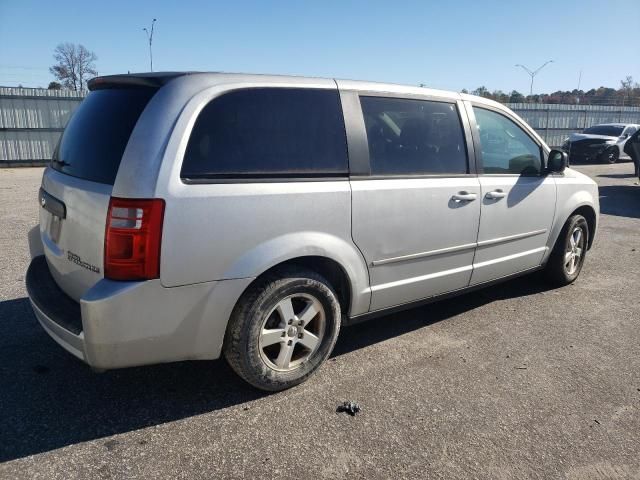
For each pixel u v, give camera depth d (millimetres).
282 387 3232
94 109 3152
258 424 2914
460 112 4078
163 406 3068
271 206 2961
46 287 3199
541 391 3344
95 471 2502
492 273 4438
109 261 2631
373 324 4367
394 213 3543
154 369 3498
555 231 5020
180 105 2762
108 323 2600
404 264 3707
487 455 2705
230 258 2850
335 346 3930
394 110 3666
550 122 28797
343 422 2949
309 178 3156
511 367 3658
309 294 3223
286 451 2689
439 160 3885
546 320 4539
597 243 7488
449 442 2799
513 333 4246
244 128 2951
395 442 2785
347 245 3334
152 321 2699
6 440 2709
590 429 2951
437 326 4355
